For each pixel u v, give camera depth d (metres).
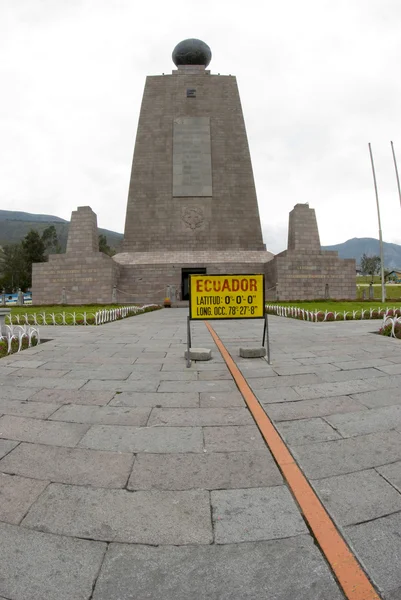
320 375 6.72
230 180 41.53
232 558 2.38
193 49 43.00
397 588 2.14
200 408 5.08
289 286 35.59
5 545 2.51
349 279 36.47
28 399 5.52
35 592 2.14
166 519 2.76
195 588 2.16
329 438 4.07
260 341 10.91
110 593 2.13
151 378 6.68
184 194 41.16
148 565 2.33
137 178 41.69
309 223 37.56
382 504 2.89
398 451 3.76
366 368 7.20
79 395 5.70
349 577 2.21
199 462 3.60
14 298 61.50
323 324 16.06
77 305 33.22
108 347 10.16
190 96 42.69
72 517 2.79
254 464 3.55
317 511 2.80
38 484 3.23
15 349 9.72
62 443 4.02
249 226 41.03
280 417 4.68
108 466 3.53
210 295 8.05
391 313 18.98
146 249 40.78
